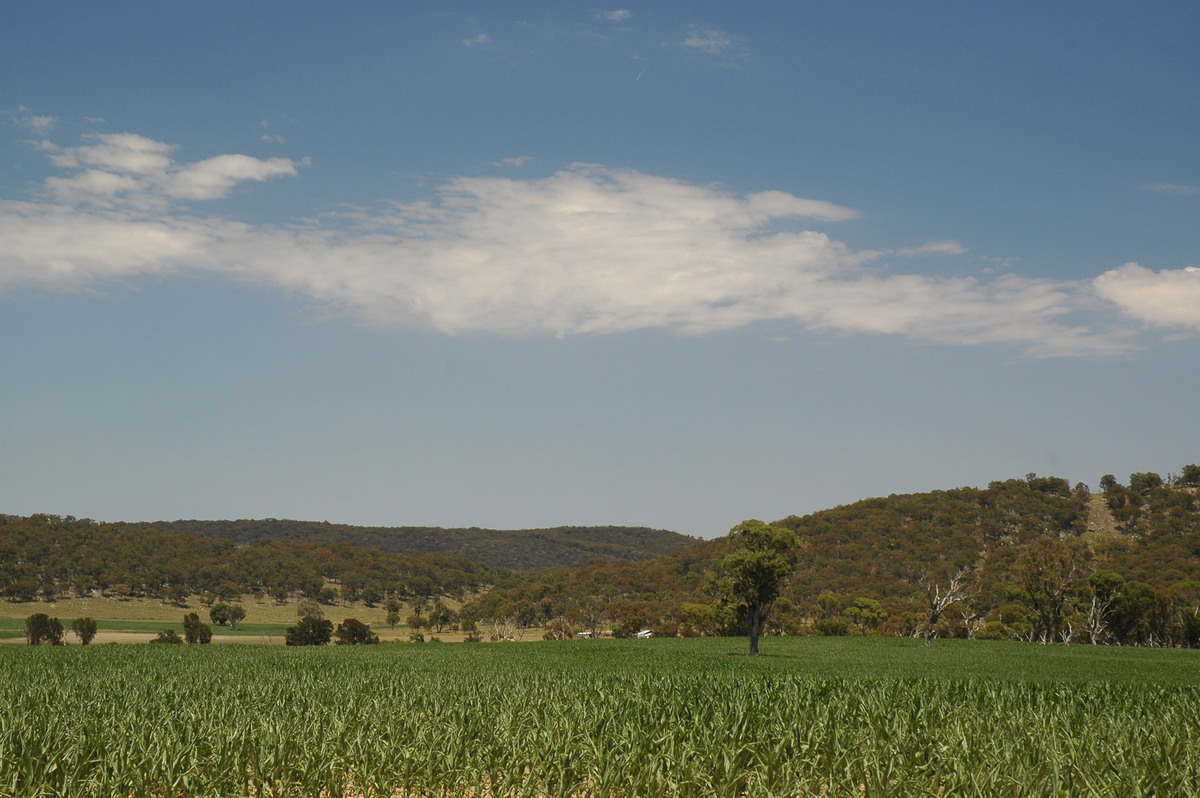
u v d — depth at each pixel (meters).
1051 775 12.91
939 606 81.12
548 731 15.85
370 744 15.02
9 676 31.86
